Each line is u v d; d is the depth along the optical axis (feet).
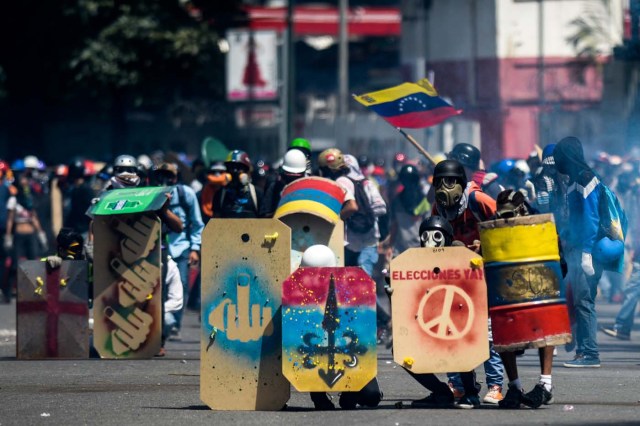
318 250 72.95
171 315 107.24
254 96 232.53
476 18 298.56
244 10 349.82
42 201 179.52
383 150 263.49
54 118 372.58
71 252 104.99
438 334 71.72
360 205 112.27
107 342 101.14
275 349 73.77
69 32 325.21
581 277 94.79
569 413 71.56
